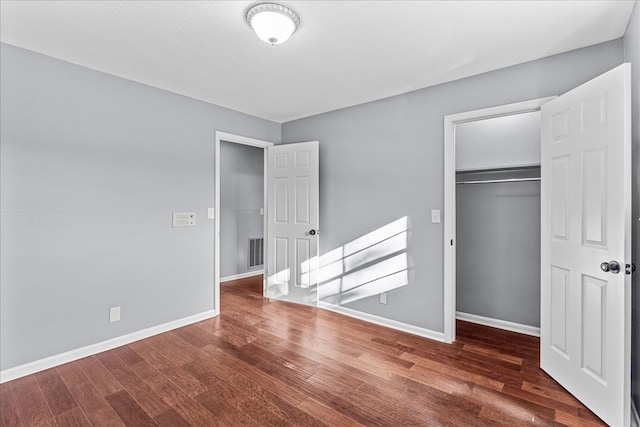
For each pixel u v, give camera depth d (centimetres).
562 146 207
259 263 562
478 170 318
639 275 178
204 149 337
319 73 267
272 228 413
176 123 313
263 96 323
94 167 260
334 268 365
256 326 317
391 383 214
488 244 320
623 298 166
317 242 376
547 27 198
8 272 221
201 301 335
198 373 227
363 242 340
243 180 536
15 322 223
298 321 331
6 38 212
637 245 180
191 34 208
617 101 168
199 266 333
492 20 191
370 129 335
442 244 284
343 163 358
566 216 205
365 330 307
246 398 198
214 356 253
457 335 295
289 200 397
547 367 224
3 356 219
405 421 177
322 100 334
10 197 221
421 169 297
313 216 377
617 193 169
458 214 337
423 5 177
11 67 221
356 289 345
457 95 277
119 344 273
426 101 295
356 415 182
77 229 251
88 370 232
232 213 521
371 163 334
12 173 222
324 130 377
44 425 174
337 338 288
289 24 185
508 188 309
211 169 344
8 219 220
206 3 176
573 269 199
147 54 235
